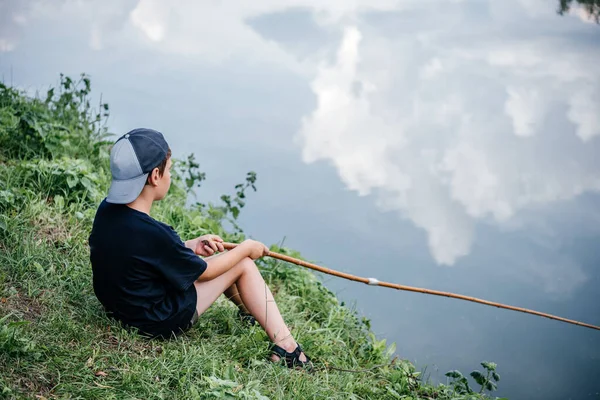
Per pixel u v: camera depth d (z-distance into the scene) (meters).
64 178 5.36
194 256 3.74
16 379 3.14
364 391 4.20
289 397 3.64
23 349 3.27
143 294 3.70
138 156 3.57
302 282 5.70
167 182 3.76
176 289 3.81
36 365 3.28
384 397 4.23
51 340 3.52
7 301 3.80
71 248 4.68
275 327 4.07
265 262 5.82
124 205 3.65
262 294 4.09
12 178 5.24
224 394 3.25
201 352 3.81
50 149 5.94
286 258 4.34
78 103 7.72
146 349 3.73
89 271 4.41
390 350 5.08
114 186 3.59
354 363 4.64
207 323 4.24
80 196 5.38
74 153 6.36
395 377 4.53
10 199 4.84
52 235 4.77
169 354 3.68
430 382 4.86
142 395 3.31
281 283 5.69
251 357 3.94
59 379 3.24
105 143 6.66
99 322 3.84
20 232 4.50
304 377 3.87
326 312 5.50
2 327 3.34
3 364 3.19
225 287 4.05
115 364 3.48
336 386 4.06
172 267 3.70
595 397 5.59
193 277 3.78
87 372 3.36
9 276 4.05
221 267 3.93
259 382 3.60
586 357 6.09
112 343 3.69
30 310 3.80
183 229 5.81
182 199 6.95
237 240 6.05
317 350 4.50
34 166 5.38
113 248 3.62
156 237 3.62
